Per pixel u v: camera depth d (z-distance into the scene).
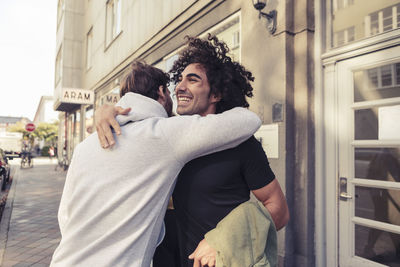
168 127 0.80
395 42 2.14
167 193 0.83
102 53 9.41
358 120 2.42
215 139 0.78
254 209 0.84
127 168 0.79
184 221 0.91
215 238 0.79
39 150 41.81
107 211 0.77
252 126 0.83
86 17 12.26
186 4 4.37
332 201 2.55
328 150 2.60
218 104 1.10
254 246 0.79
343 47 2.48
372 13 2.32
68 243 0.80
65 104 13.58
